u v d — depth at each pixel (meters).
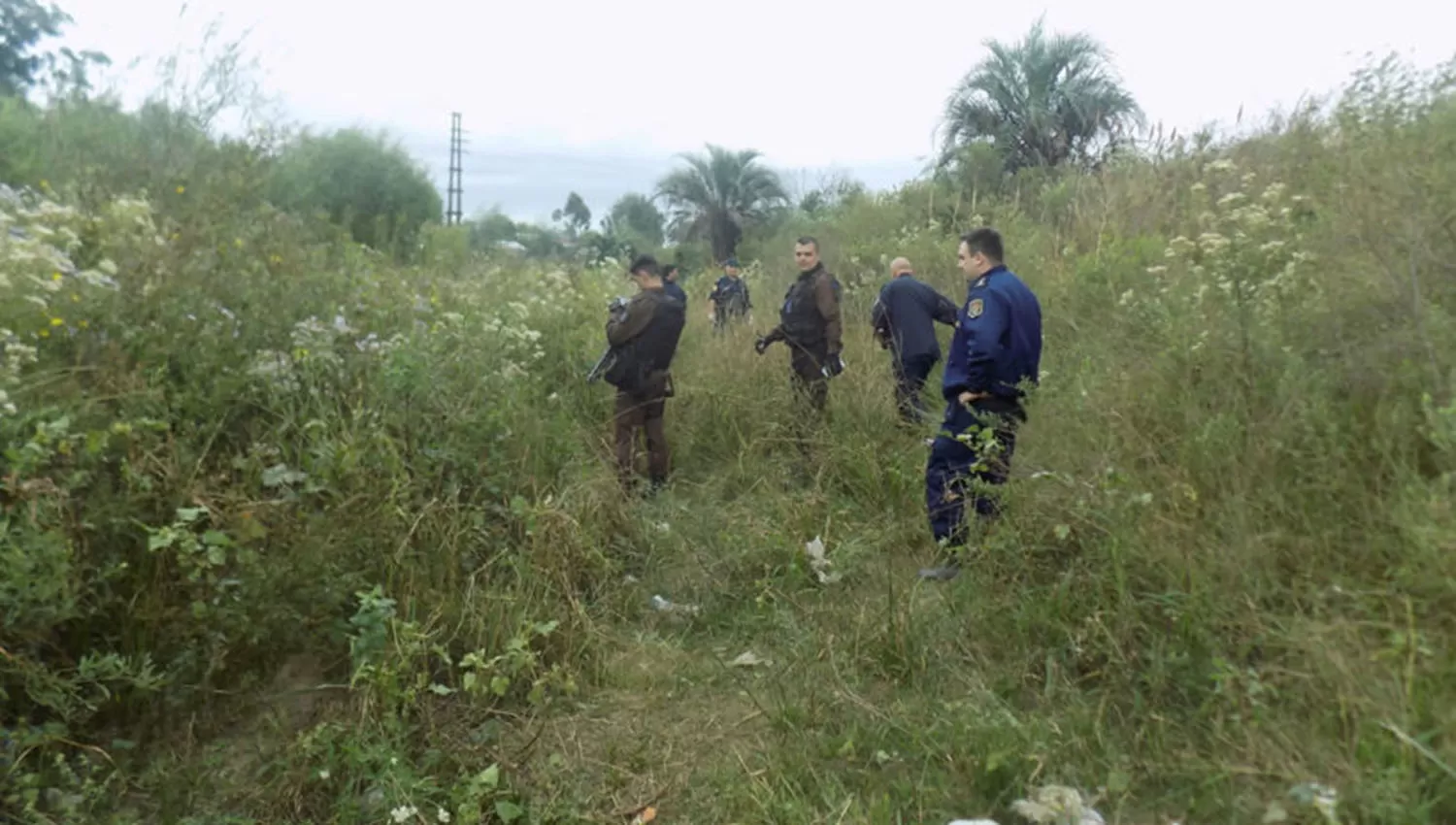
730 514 5.04
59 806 2.45
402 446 4.00
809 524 4.67
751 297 10.87
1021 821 2.49
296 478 3.40
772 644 3.71
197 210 4.67
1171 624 2.93
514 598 3.54
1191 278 5.05
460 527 3.80
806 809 2.58
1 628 2.53
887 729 2.93
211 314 4.07
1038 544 3.57
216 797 2.66
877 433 5.74
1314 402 3.30
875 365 6.66
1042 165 13.91
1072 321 6.36
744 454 5.91
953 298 8.32
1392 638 2.43
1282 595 2.82
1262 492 3.13
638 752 2.96
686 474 5.97
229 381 3.71
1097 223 8.51
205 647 2.92
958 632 3.43
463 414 4.33
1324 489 3.05
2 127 5.70
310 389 3.99
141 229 4.49
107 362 3.53
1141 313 4.95
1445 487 2.67
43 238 4.12
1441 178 3.99
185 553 2.87
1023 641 3.22
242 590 2.96
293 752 2.73
